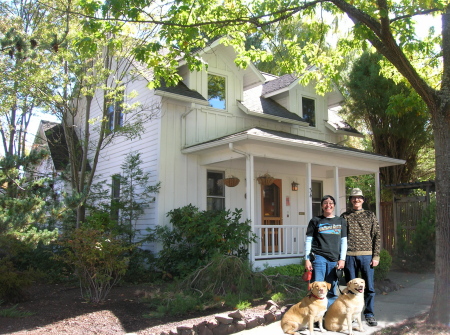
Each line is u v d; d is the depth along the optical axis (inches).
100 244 311.4
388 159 526.9
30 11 458.3
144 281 410.0
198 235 409.4
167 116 481.7
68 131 469.4
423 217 469.7
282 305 287.0
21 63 400.5
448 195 235.6
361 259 230.7
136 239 490.6
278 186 573.0
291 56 399.2
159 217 460.1
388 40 266.2
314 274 227.1
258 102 580.1
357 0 354.3
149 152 490.3
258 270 403.9
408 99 375.2
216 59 530.9
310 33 381.7
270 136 403.2
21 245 328.8
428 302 294.7
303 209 597.6
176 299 287.7
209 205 507.2
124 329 248.7
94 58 453.4
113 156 563.2
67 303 312.5
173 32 318.3
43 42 406.6
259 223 543.5
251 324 244.7
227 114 532.4
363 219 235.1
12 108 457.1
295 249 579.2
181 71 517.7
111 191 555.5
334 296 230.2
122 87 430.9
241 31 352.5
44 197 292.0
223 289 320.5
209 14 339.9
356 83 624.1
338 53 400.5
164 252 425.7
